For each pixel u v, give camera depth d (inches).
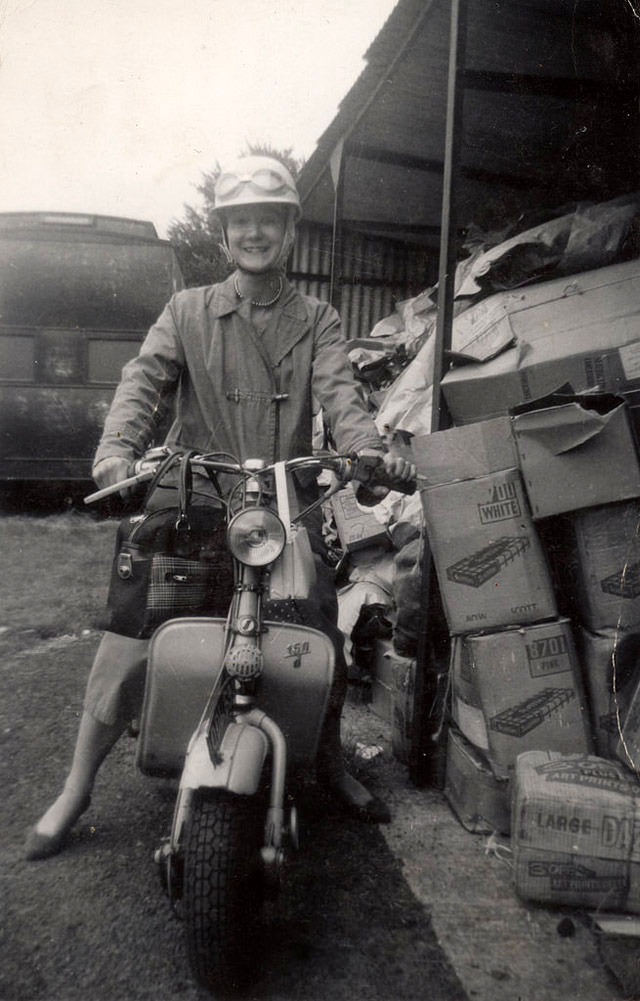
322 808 98.3
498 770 89.7
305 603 81.2
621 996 66.9
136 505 86.1
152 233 364.5
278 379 92.1
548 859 77.7
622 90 151.9
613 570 87.6
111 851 87.7
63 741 116.3
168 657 73.7
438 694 104.6
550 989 67.7
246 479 74.4
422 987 67.6
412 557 111.9
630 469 86.7
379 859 87.0
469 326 114.6
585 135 166.1
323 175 233.9
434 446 92.6
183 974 69.0
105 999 65.7
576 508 87.6
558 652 87.9
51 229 346.0
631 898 76.5
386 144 200.1
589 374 99.9
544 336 104.3
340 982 68.2
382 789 104.0
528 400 100.7
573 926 75.9
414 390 141.2
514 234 148.5
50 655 155.4
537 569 90.0
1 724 122.4
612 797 77.4
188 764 64.8
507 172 204.7
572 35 139.9
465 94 164.2
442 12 135.9
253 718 69.6
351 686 139.6
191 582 80.8
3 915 76.1
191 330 91.7
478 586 91.1
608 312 104.7
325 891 81.0
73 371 345.4
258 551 67.9
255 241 88.1
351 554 141.3
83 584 212.4
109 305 346.6
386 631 131.4
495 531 90.6
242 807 64.9
